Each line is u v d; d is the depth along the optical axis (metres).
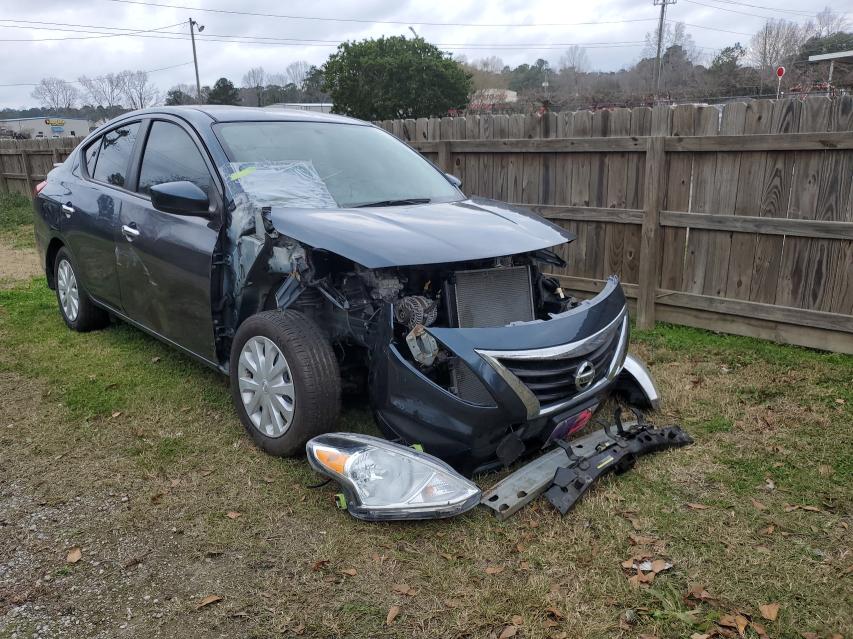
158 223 4.01
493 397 2.85
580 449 3.35
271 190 3.62
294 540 2.80
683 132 5.35
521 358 2.89
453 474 2.85
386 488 2.83
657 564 2.64
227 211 3.60
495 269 3.28
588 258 6.07
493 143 6.39
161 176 4.18
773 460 3.47
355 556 2.70
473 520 2.92
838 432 3.76
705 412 4.04
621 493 3.15
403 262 2.92
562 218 6.09
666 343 5.26
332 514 2.98
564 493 2.97
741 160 5.09
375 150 4.38
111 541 2.81
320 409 3.22
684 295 5.52
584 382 3.09
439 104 39.38
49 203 5.34
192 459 3.44
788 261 5.02
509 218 3.70
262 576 2.60
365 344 3.25
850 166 4.65
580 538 2.81
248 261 3.47
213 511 3.00
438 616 2.40
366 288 3.25
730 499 3.11
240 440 3.64
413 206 3.79
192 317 3.86
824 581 2.56
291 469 3.34
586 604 2.45
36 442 3.63
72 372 4.58
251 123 4.10
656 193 5.41
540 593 2.49
